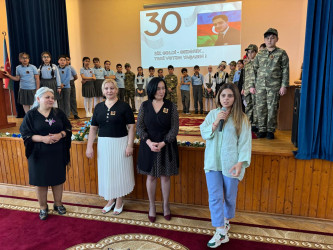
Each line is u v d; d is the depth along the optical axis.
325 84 2.05
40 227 2.12
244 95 3.81
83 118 5.64
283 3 6.34
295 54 6.46
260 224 2.19
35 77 4.44
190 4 6.89
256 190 2.33
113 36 7.61
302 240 1.93
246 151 1.73
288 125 3.55
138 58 7.54
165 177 2.17
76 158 2.74
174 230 2.06
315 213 2.24
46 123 2.16
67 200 2.67
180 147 2.45
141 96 6.78
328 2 1.98
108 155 2.19
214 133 1.81
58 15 6.69
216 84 6.34
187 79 6.54
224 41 6.80
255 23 6.57
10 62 5.62
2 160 2.99
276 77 2.84
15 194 2.83
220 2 6.69
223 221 1.81
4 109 4.12
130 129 2.25
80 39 7.85
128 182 2.29
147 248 1.82
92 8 7.61
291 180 2.25
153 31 7.23
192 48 7.05
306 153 2.14
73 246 1.85
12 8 5.14
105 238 1.94
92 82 5.88
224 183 1.85
